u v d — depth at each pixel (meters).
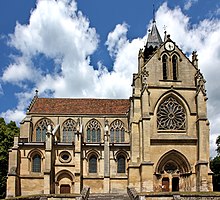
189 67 72.25
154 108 68.94
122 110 88.44
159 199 54.66
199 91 69.50
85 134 85.19
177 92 70.38
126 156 75.94
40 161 75.69
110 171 74.88
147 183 63.41
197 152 67.56
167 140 67.69
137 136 68.25
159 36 87.38
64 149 76.06
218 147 88.12
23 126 82.25
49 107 88.06
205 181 64.38
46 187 71.25
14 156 73.06
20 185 73.25
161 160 67.06
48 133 74.62
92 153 76.69
